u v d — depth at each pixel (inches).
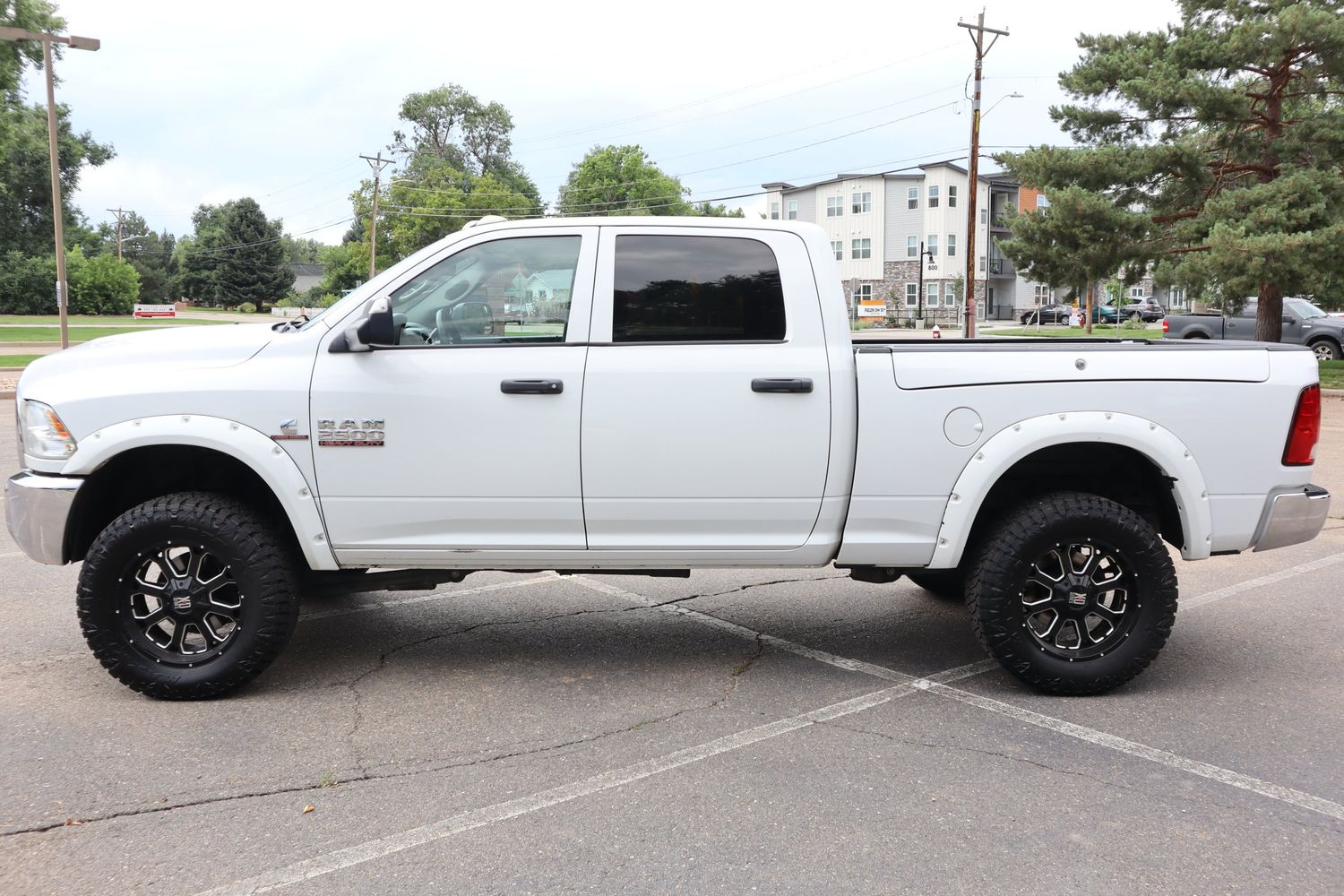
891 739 154.1
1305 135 829.2
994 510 185.6
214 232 4050.2
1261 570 266.2
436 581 181.9
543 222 172.7
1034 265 947.3
